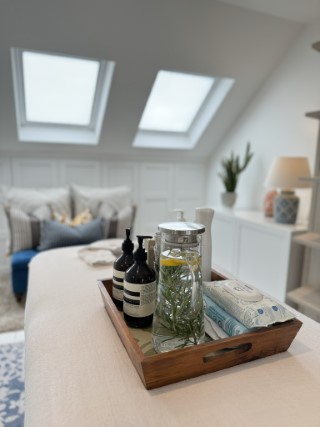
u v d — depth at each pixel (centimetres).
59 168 322
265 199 261
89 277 119
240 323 70
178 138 360
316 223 202
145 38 226
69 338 76
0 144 291
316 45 172
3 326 206
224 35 235
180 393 58
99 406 54
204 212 93
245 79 282
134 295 78
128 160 349
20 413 137
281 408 55
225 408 54
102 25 210
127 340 66
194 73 268
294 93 257
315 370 65
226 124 334
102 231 261
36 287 109
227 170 295
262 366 66
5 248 308
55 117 309
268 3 209
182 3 205
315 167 196
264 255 230
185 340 66
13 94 248
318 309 179
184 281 67
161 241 76
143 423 51
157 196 370
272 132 282
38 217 254
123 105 281
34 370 65
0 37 204
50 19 199
